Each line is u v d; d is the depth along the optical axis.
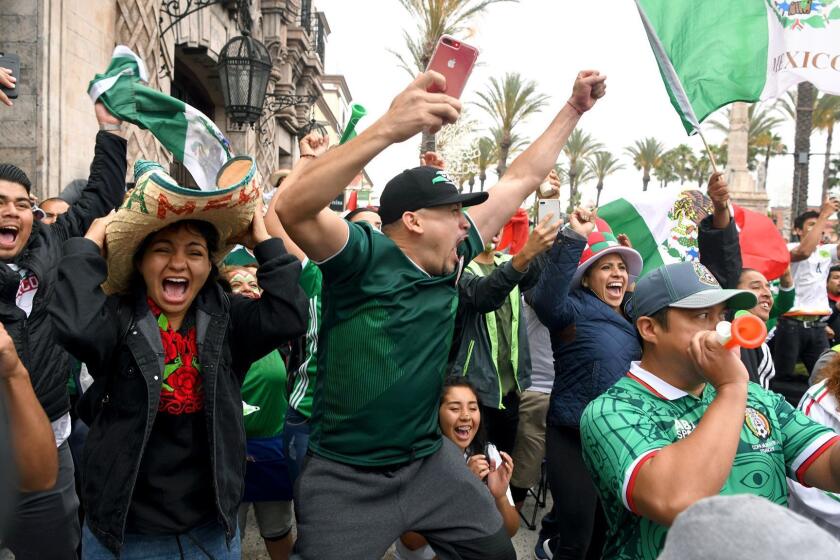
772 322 6.11
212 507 2.42
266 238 2.62
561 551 3.57
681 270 2.15
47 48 6.00
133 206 2.22
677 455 1.84
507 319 4.48
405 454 2.52
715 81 4.32
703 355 1.93
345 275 2.42
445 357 2.62
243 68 7.09
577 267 3.73
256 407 3.68
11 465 1.27
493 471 3.41
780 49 4.36
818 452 2.15
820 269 6.98
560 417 3.66
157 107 3.21
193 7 10.05
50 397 3.02
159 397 2.29
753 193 26.75
